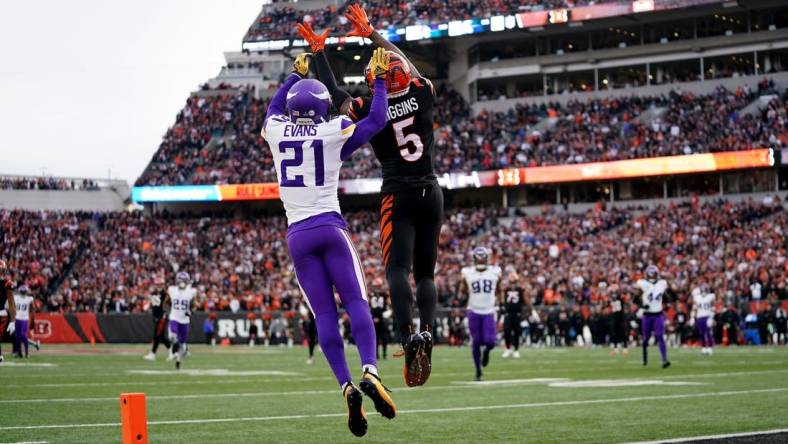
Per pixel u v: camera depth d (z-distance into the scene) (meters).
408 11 74.94
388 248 9.07
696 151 62.72
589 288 52.03
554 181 65.81
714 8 67.56
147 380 21.30
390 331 50.69
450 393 16.95
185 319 26.42
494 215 66.56
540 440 10.01
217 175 73.38
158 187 73.25
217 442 10.00
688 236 56.72
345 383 7.75
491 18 70.50
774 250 51.84
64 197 79.19
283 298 55.62
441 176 68.94
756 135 61.59
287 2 81.25
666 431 10.64
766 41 67.69
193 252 67.56
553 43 74.81
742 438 9.65
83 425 11.67
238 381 21.03
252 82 92.56
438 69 79.50
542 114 72.31
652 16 69.50
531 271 56.97
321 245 8.07
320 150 8.14
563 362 29.81
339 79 79.75
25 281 62.16
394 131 9.04
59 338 55.25
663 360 25.31
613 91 71.69
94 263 66.44
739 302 45.91
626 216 61.84
